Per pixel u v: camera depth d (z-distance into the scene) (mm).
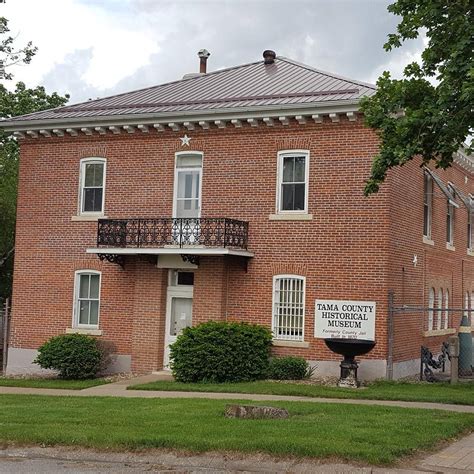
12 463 10742
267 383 19656
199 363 20281
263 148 22375
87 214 24516
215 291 22266
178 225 22469
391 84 15617
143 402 15625
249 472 10211
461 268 29594
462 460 10609
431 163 25391
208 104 23516
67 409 14406
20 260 25281
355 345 19078
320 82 24266
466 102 14070
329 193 21500
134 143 24078
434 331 25266
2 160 34250
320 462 10328
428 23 15211
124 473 10172
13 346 25094
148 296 23141
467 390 18422
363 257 21016
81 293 24516
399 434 11656
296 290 21797
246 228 22297
